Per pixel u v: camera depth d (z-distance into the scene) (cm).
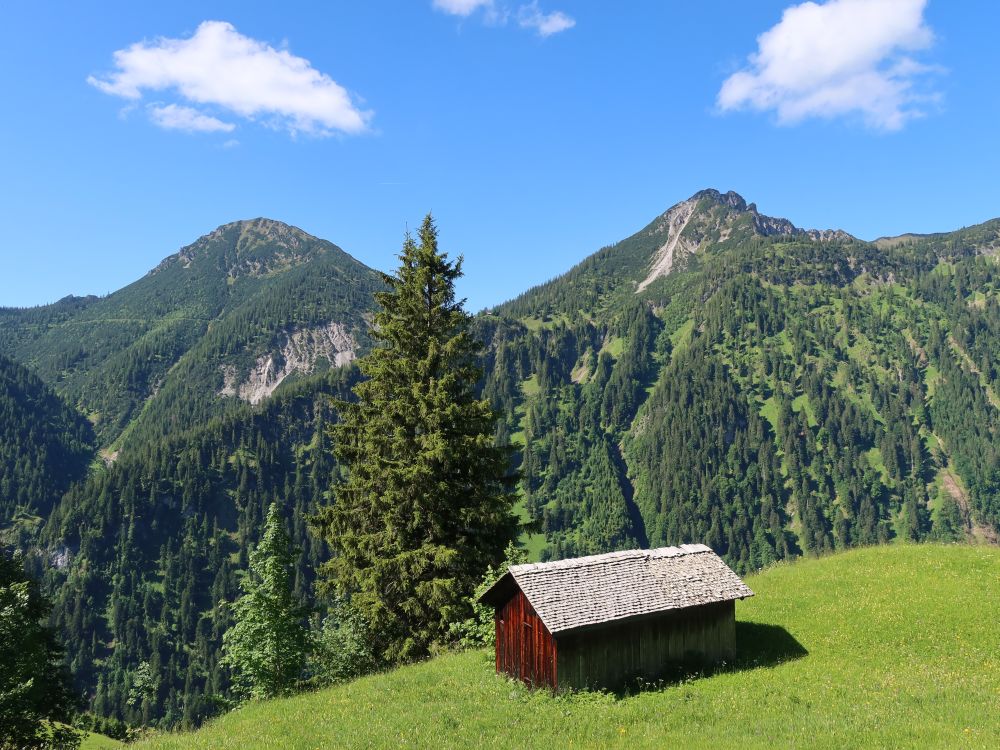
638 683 2112
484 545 2977
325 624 3262
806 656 2328
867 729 1562
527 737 1691
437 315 3206
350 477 3161
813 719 1678
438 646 2784
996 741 1423
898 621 2523
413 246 3300
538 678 2089
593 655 2073
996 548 3356
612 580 2230
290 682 2831
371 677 2517
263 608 2842
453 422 3008
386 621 2855
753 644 2470
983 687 1928
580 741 1658
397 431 2986
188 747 1806
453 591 2786
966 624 2438
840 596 2870
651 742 1605
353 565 2980
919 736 1495
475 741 1673
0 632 2716
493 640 2464
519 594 2195
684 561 2434
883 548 3559
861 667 2181
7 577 3259
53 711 3102
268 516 2962
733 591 2342
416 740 1697
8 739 2708
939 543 3588
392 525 2895
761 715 1761
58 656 3278
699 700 1930
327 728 1862
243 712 2283
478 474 3048
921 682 1994
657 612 2152
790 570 3394
